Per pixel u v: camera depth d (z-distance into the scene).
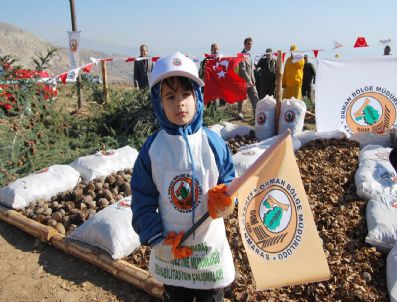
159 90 2.14
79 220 4.53
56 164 6.08
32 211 4.75
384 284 3.37
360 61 6.71
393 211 3.97
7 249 4.25
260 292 3.29
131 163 6.05
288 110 7.18
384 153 5.48
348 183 5.22
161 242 2.24
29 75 7.94
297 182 2.34
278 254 2.40
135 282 3.51
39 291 3.59
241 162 5.56
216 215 2.05
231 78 8.61
